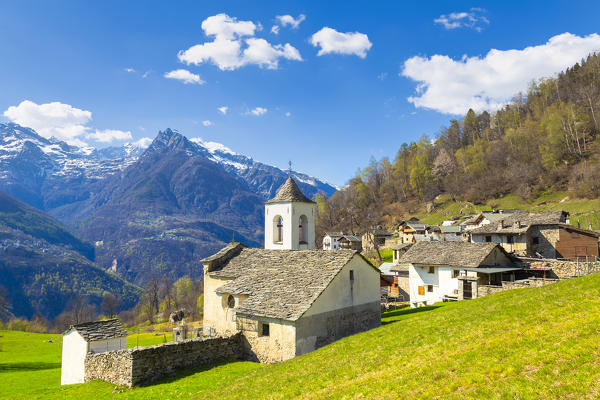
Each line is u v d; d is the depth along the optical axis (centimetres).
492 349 1465
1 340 7075
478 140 18562
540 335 1460
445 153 19150
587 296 1792
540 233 6506
